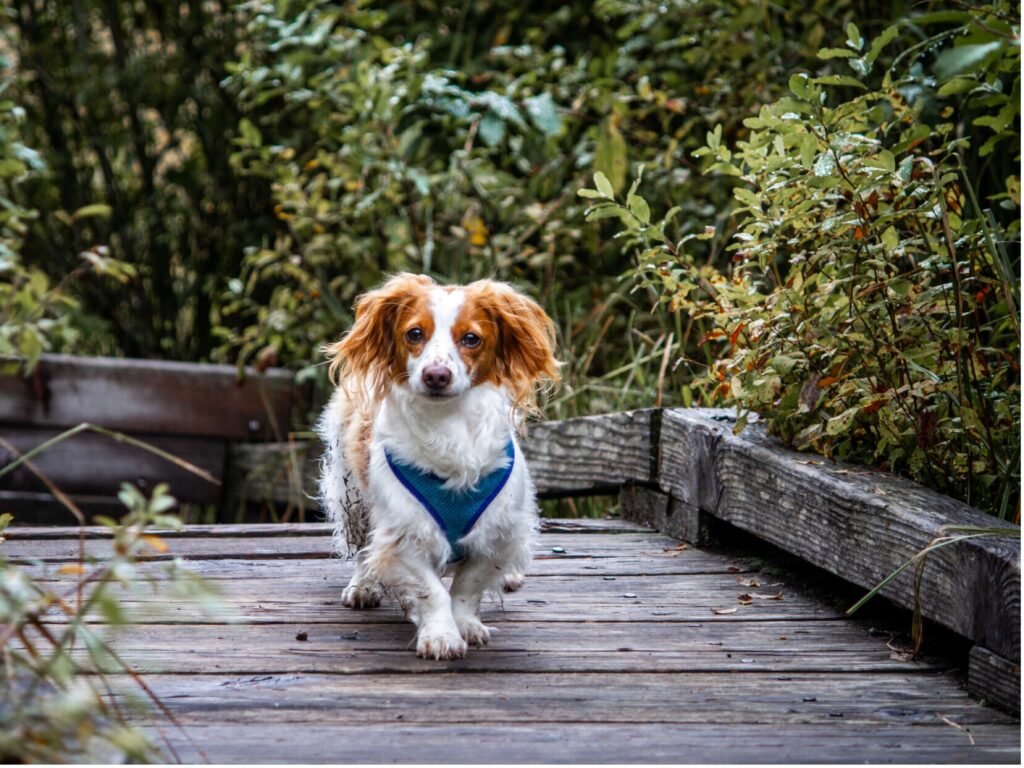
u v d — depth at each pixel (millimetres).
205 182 8648
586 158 6637
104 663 3268
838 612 3883
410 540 3477
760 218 4133
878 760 2689
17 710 2285
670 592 4109
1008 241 3945
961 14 4016
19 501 6801
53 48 8766
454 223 7273
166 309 8953
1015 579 2971
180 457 6879
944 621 3271
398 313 3525
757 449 4258
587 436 5434
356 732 2812
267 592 4062
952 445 3938
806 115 4266
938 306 3926
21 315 5906
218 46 8430
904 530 3449
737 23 6004
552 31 7648
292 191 6789
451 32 8016
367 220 6898
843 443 4180
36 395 6777
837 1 6062
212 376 6863
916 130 4051
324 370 6844
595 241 6777
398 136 6746
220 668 3271
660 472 4961
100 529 4859
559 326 6766
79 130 8805
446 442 3441
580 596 4059
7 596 2334
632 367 6047
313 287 6797
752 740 2803
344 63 6875
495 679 3234
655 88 7078
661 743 2773
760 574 4344
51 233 8805
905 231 4406
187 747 2697
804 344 4031
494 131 6402
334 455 4000
